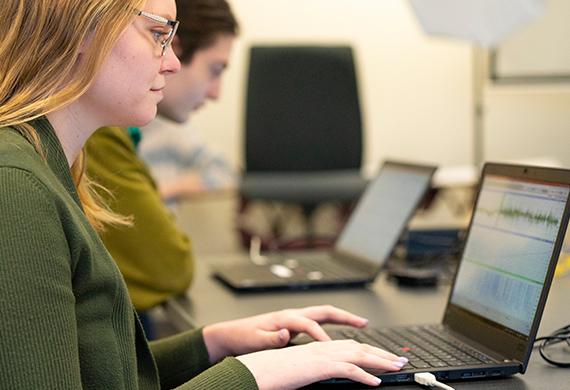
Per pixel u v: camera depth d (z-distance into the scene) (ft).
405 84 15.03
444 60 15.01
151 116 3.31
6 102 3.02
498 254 3.96
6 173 2.68
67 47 3.01
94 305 3.03
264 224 14.24
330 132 12.86
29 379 2.56
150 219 5.61
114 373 3.06
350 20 14.78
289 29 14.62
